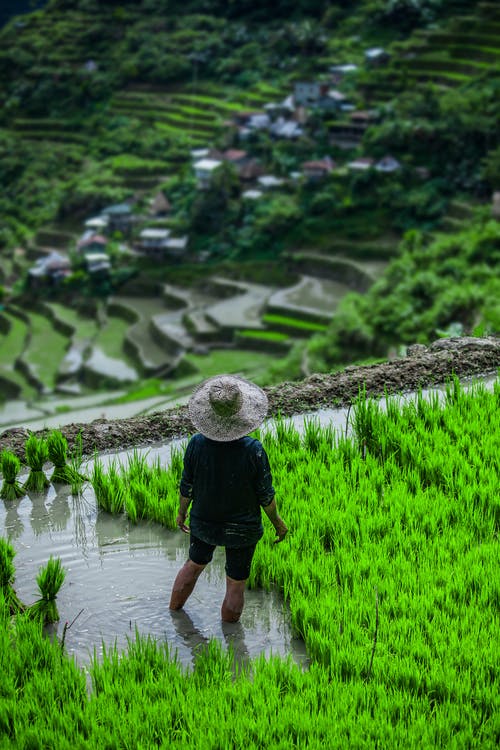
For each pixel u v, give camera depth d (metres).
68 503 8.26
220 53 148.00
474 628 5.80
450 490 8.01
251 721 5.02
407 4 132.50
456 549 6.89
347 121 107.69
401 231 85.50
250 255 90.50
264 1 155.88
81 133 139.50
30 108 152.25
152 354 72.31
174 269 91.75
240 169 105.94
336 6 147.12
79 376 71.94
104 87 148.00
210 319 74.44
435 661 5.52
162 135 127.44
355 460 8.42
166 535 7.69
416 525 7.33
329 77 123.06
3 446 9.47
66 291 93.44
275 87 134.12
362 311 56.72
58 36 167.75
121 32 164.88
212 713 5.12
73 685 5.40
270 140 113.06
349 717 5.07
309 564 6.66
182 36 154.25
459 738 4.87
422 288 53.16
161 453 9.43
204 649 5.97
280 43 142.12
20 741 4.93
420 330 47.62
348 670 5.57
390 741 4.87
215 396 5.97
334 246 85.38
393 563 6.66
